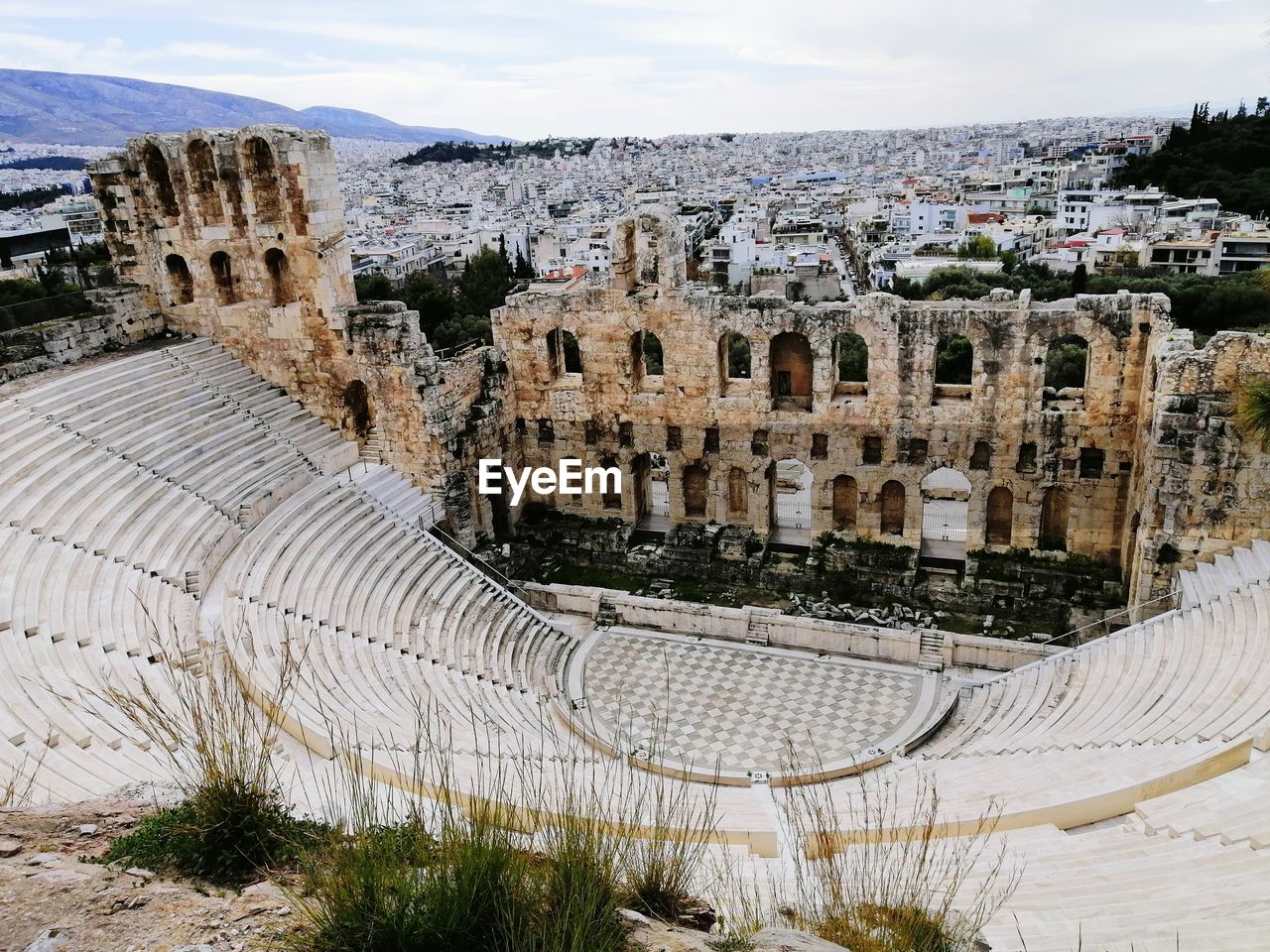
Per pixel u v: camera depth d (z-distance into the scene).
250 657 29.50
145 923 10.38
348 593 36.78
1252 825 18.59
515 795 20.88
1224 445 34.12
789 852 20.33
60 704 22.59
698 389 46.16
